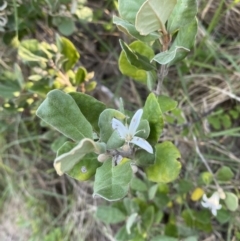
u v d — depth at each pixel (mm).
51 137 375
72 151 152
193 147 344
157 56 196
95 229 395
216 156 346
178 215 347
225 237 343
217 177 304
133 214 293
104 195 176
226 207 313
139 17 174
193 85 359
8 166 431
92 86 316
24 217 431
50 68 295
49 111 176
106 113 184
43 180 424
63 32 335
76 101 194
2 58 365
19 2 315
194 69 359
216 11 334
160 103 239
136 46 244
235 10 338
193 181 332
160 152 208
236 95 348
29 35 358
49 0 302
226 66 351
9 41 327
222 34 357
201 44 337
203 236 343
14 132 419
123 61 247
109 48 375
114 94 371
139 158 198
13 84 317
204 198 289
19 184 431
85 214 399
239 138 356
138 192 321
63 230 409
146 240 309
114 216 312
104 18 364
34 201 427
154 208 320
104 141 185
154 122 193
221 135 354
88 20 334
